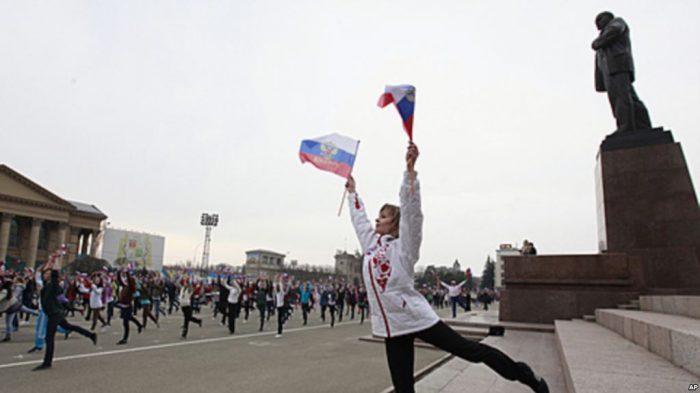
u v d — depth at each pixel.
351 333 15.76
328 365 8.77
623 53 15.68
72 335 13.18
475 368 7.27
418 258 3.04
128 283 11.91
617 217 14.50
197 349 10.89
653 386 3.43
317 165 3.86
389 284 2.97
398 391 3.02
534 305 14.40
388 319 2.97
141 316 20.52
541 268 14.74
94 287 14.62
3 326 15.30
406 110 3.13
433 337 2.92
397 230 3.27
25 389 6.55
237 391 6.53
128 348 10.80
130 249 72.06
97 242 68.00
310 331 16.45
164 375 7.65
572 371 4.12
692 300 7.10
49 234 67.62
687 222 13.57
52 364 8.51
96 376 7.50
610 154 15.03
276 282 15.46
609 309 11.80
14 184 62.94
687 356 4.15
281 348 11.35
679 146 14.12
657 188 14.13
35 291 17.02
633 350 5.73
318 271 124.19
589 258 14.23
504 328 12.45
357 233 3.41
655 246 13.82
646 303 10.80
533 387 3.04
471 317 18.52
